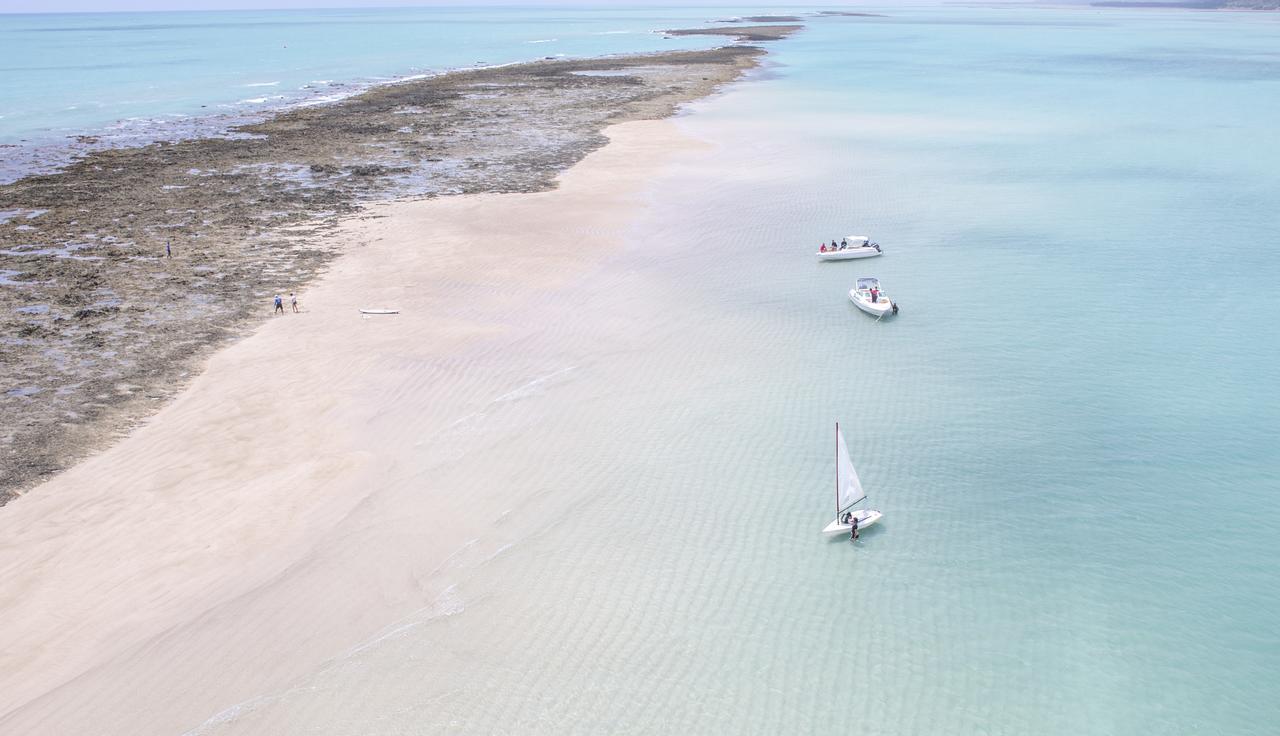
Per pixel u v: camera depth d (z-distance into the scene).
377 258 45.97
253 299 40.59
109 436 28.92
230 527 24.14
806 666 18.78
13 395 31.47
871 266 43.78
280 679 18.75
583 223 51.47
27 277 43.22
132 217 53.50
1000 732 17.14
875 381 31.73
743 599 20.86
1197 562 22.17
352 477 26.50
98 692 18.53
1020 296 39.53
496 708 17.75
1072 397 30.45
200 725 17.61
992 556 22.45
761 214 52.75
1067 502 24.66
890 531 23.45
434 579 21.84
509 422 29.38
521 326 37.19
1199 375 31.88
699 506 24.50
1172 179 60.44
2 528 24.09
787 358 33.69
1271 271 41.91
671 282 41.97
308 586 21.69
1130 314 37.31
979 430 28.39
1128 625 20.06
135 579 22.12
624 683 18.34
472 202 56.28
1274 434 27.92
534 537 23.31
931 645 19.42
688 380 32.03
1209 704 17.92
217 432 29.14
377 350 35.03
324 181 62.34
